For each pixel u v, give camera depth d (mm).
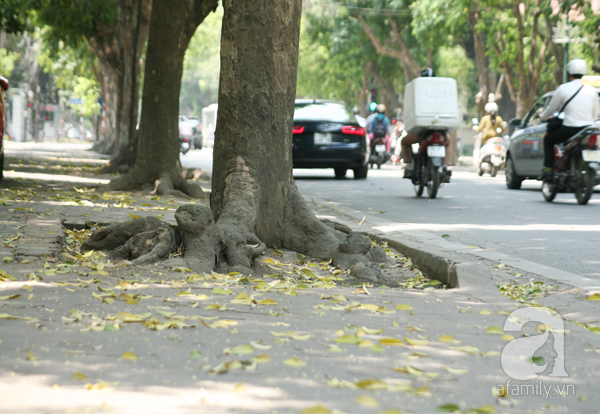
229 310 4863
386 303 5391
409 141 16688
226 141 8016
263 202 7961
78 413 2816
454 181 22953
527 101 37094
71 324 4238
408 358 3828
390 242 8812
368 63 54000
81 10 29078
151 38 15656
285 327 4449
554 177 15359
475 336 4418
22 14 28906
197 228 6852
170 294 5340
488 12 37219
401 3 45188
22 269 5996
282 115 8094
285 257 7578
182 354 3711
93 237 7336
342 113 22594
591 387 3463
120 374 3330
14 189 14273
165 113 15656
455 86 15922
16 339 3852
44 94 92375
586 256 8320
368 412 2947
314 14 49500
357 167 22641
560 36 38031
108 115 47781
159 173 15602
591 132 14531
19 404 2893
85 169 25094
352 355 3830
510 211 13523
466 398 3213
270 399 3062
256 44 7930
